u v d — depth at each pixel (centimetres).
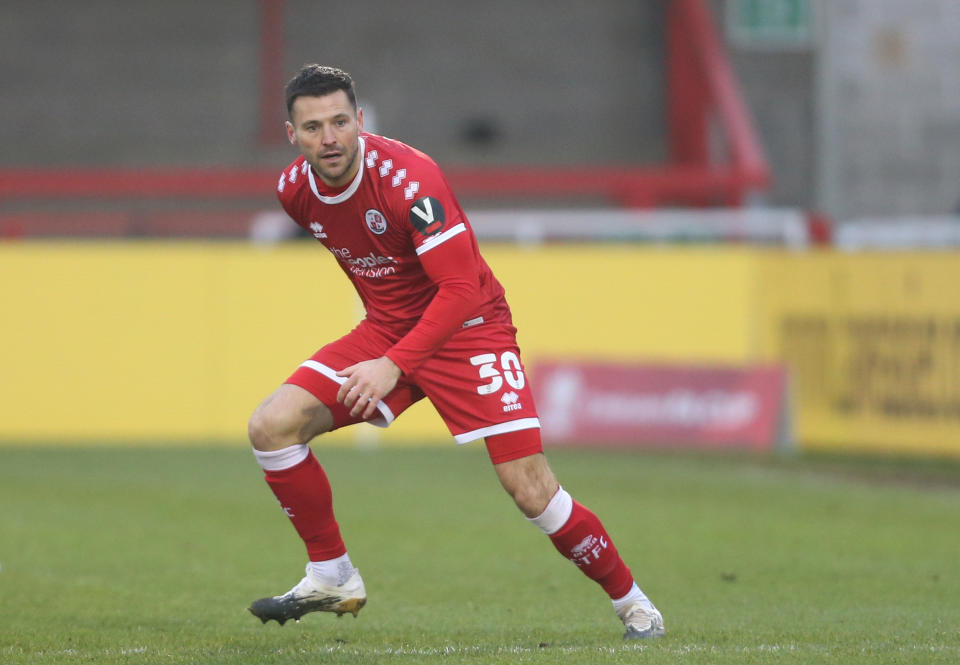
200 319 4947
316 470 1625
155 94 8250
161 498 3400
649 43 8175
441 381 1598
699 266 4928
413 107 8231
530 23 8250
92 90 8256
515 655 1502
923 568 2427
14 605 1967
